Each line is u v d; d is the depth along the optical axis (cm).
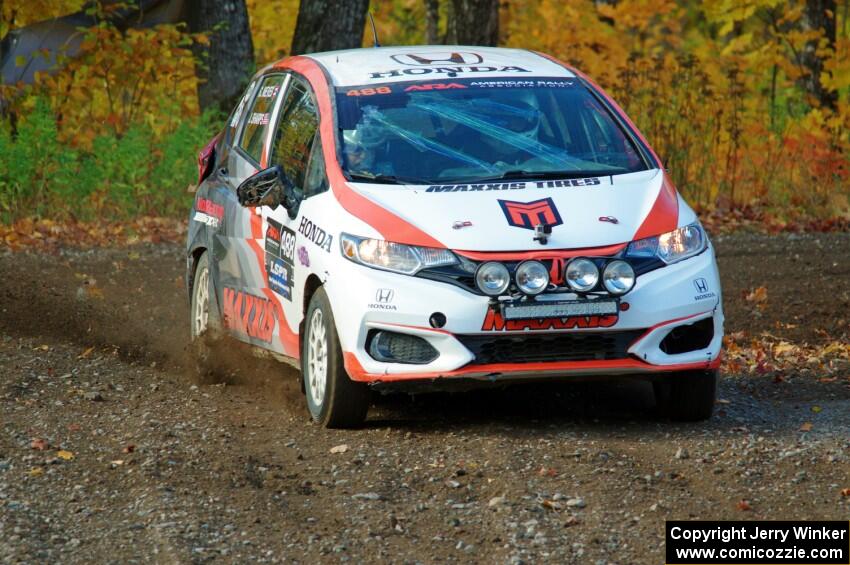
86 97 5462
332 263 2150
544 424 2225
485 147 2333
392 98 2430
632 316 2070
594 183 2238
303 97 2559
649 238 2119
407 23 8075
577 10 7069
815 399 2473
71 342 3048
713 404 2212
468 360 2042
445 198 2166
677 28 7475
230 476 1925
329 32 5353
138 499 1812
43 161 4878
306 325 2283
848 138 5472
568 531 1669
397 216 2131
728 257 4116
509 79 2509
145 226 4769
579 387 2523
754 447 2022
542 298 2047
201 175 3064
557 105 2448
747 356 2927
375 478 1906
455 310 2039
